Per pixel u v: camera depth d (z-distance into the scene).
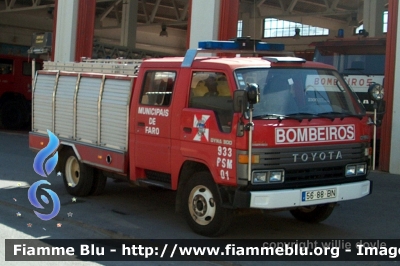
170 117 7.66
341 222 8.41
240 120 6.62
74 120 9.66
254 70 7.13
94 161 9.17
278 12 27.19
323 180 7.10
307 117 7.00
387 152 12.44
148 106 8.05
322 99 7.39
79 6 19.52
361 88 14.30
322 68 7.64
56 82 10.18
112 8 28.86
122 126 8.56
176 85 7.68
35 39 21.06
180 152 7.49
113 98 8.76
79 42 19.52
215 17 14.91
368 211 9.11
